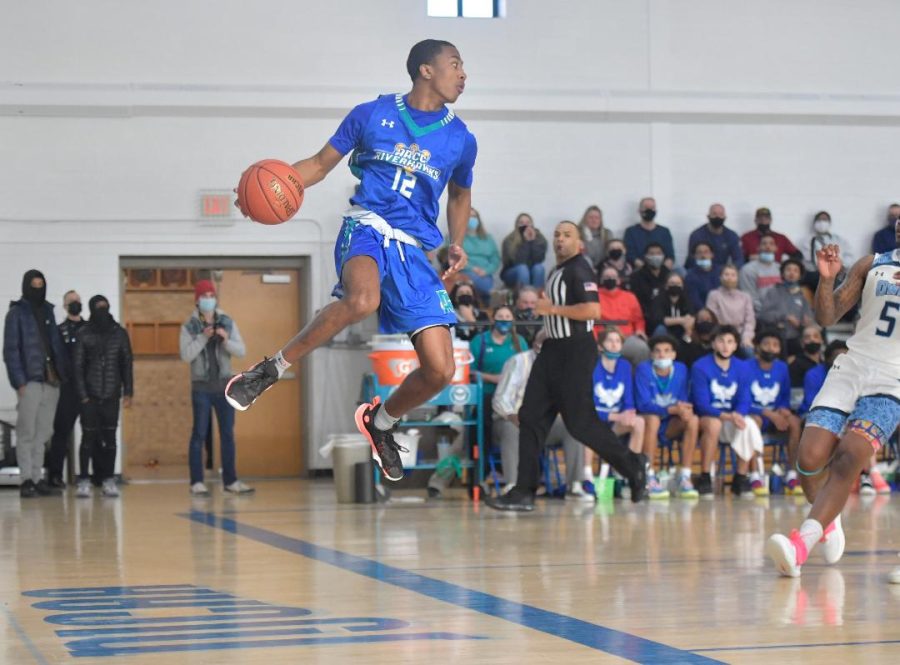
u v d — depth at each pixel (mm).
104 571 6043
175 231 15328
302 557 6645
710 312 13914
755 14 16547
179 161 15344
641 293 14859
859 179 16781
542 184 16031
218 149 15430
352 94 15570
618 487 11742
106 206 15188
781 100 16469
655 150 16281
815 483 6113
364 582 5535
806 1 16656
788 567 5570
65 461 14695
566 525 8578
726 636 4062
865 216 16812
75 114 15125
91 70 15141
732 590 5207
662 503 10898
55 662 3617
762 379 12203
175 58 15312
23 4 15031
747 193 16516
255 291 15719
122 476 14938
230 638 4027
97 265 15180
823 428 5730
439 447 12000
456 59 4660
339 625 4301
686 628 4227
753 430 11961
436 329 4609
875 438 5625
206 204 15336
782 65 16609
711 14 16453
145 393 19859
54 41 15078
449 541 7504
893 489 12617
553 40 16109
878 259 5730
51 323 12320
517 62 16016
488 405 11922
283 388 15805
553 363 9359
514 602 4871
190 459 12719
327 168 4691
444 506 10609
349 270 4496
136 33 15242
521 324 11992
